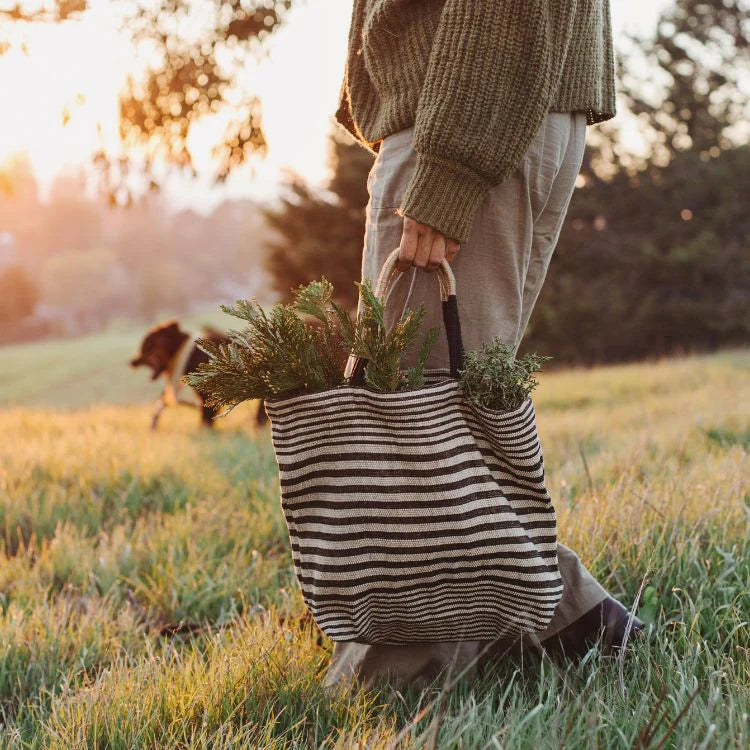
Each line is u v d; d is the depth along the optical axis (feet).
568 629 6.29
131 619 8.03
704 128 84.38
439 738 4.84
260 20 14.46
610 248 82.58
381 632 5.87
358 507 5.35
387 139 6.07
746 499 8.87
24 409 34.63
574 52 5.92
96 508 13.03
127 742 5.27
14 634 7.45
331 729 5.42
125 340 236.63
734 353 52.60
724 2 79.20
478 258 5.89
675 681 5.31
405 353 6.02
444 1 5.76
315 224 78.95
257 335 5.42
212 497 13.09
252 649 6.27
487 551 5.35
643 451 12.75
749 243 78.33
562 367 80.69
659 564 7.22
